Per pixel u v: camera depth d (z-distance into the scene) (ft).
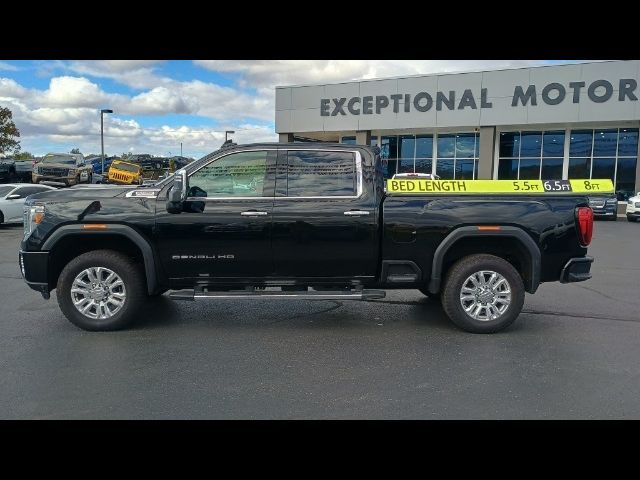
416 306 23.11
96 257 18.53
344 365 15.51
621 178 86.94
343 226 18.39
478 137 96.43
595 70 79.97
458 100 89.10
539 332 19.08
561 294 25.67
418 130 97.30
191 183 18.52
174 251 18.39
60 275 18.58
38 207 18.49
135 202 18.39
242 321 20.42
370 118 95.71
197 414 12.20
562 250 18.67
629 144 85.76
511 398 13.14
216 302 23.66
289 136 104.37
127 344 17.40
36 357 16.06
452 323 20.21
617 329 19.51
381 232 18.53
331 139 110.01
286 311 22.08
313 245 18.47
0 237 48.98
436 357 16.26
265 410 12.42
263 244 18.40
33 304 22.97
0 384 13.92
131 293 18.72
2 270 31.91
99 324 18.71
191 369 15.11
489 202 18.53
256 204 18.39
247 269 18.74
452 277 18.70
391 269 18.81
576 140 89.20
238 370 15.06
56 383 14.01
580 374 14.82
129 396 13.19
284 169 18.67
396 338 18.28
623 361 15.92
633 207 68.44
